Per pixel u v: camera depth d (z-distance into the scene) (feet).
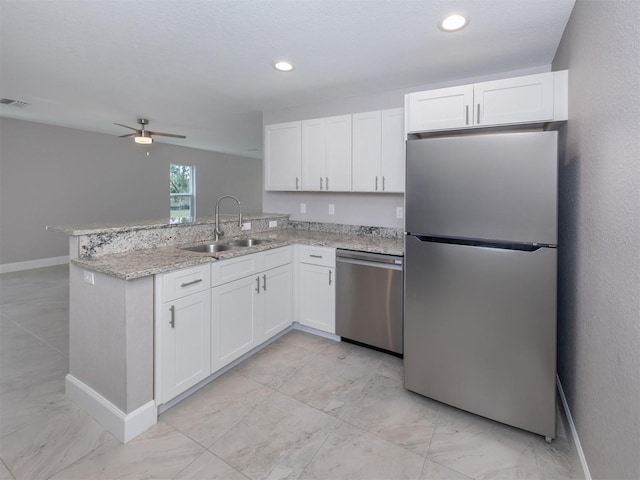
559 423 6.56
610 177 4.33
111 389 6.03
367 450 5.65
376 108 11.16
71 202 19.38
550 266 5.59
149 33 7.26
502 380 6.09
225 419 6.39
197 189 26.78
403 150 9.67
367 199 11.50
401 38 7.36
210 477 5.08
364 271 9.04
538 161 5.56
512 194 5.77
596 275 4.83
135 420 5.89
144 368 6.03
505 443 5.84
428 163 6.49
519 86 6.88
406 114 7.84
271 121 13.55
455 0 5.97
